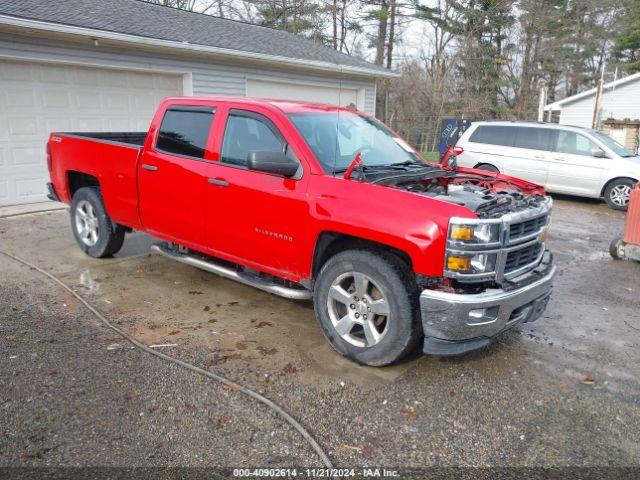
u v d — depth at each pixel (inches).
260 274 175.0
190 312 180.5
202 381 134.4
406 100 1187.9
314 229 147.4
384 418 122.1
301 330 169.0
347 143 170.4
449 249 125.6
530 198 157.5
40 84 348.5
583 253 286.8
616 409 130.1
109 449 107.2
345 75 590.2
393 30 1200.8
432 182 165.8
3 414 117.3
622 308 202.5
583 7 1422.2
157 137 193.8
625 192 422.0
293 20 1113.4
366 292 142.0
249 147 167.3
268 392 131.0
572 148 449.7
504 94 1332.4
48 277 210.4
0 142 336.8
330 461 106.5
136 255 246.2
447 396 132.6
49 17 339.9
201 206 177.9
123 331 162.9
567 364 153.2
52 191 253.3
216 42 443.2
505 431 119.3
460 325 127.4
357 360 146.0
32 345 150.6
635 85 1053.2
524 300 137.9
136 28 394.3
